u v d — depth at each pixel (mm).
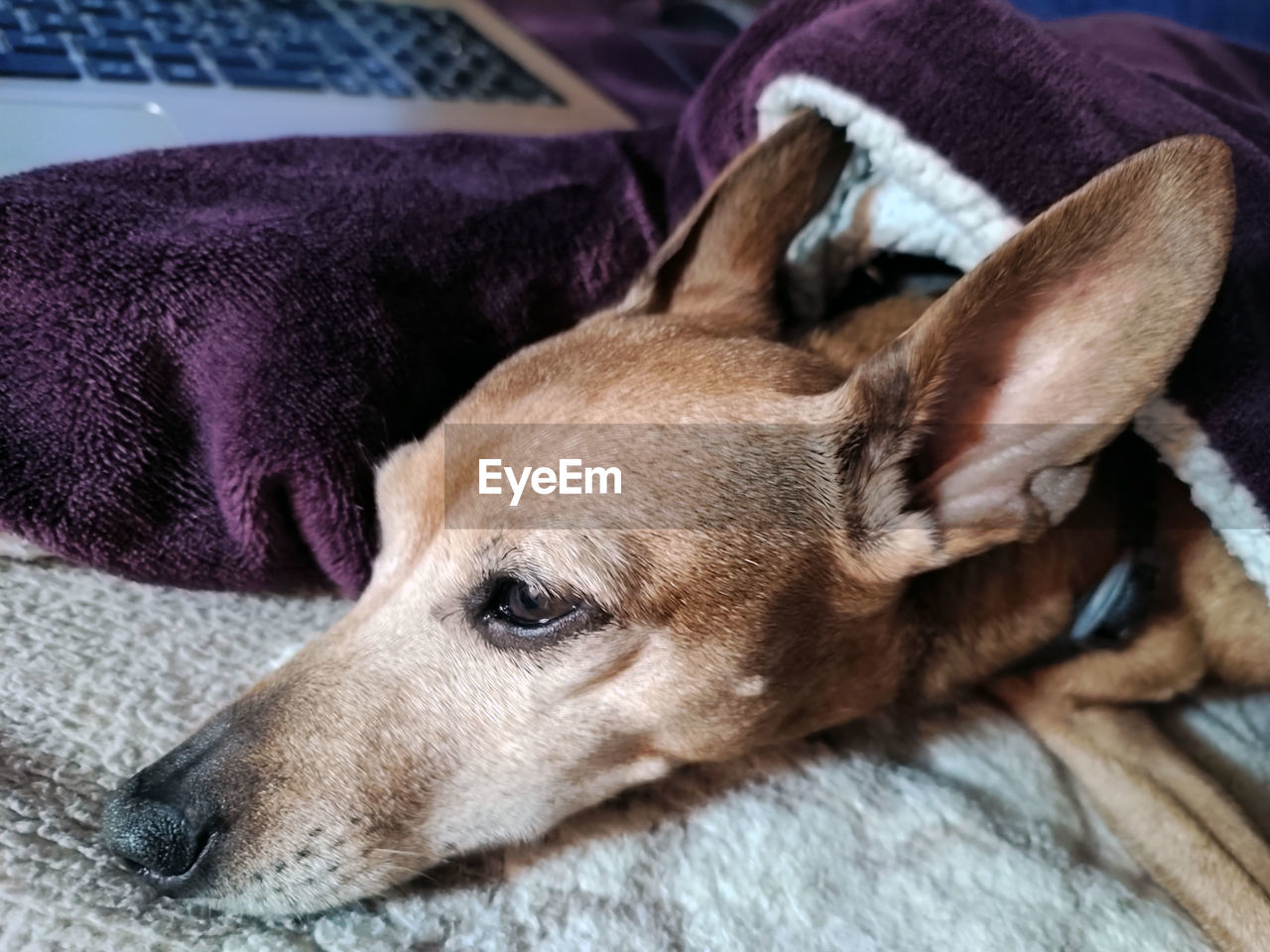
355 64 401
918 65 253
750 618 212
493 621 215
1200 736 286
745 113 312
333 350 246
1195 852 243
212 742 204
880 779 246
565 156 343
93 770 209
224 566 253
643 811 233
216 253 242
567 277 306
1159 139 236
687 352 234
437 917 205
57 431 233
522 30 553
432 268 274
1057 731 276
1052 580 259
